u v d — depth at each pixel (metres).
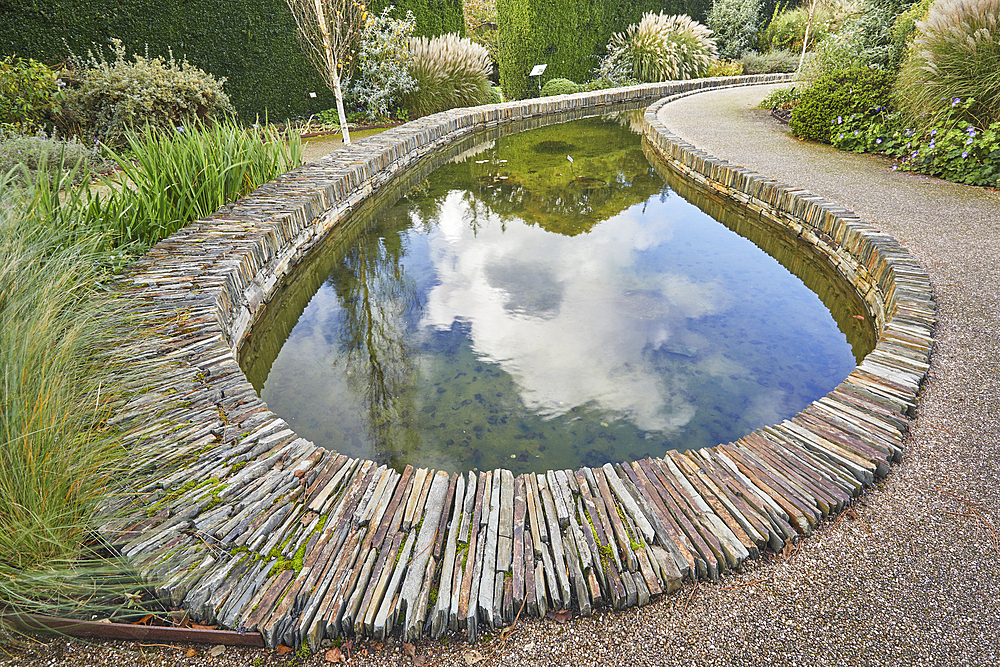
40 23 5.65
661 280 3.71
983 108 4.57
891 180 4.77
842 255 3.65
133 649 1.23
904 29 6.86
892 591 1.36
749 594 1.36
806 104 6.54
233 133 4.55
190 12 6.73
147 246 3.25
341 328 3.22
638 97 11.62
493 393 2.51
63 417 1.43
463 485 1.64
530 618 1.30
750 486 1.62
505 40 11.60
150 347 2.17
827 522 1.55
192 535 1.39
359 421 2.35
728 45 14.80
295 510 1.50
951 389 2.07
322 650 1.24
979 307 2.65
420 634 1.26
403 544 1.43
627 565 1.38
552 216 5.09
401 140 6.39
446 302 3.45
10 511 1.26
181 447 1.66
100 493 1.45
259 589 1.29
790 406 2.40
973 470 1.71
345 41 6.49
